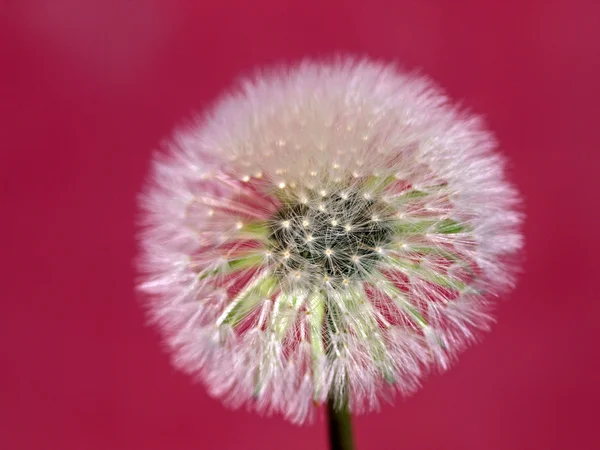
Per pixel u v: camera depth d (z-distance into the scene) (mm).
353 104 186
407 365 177
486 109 292
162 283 182
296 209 184
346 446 183
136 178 296
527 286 274
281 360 178
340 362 177
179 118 300
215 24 304
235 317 180
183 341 181
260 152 185
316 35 305
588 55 285
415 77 197
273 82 193
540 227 281
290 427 272
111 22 298
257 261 182
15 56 291
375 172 183
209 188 186
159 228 185
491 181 184
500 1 292
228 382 178
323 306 180
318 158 183
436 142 185
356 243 182
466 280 181
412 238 183
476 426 270
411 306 180
